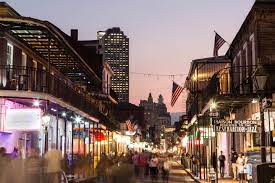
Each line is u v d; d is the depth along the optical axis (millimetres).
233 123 20000
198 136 37312
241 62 30984
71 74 37500
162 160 36094
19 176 12625
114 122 59312
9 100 23938
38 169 15578
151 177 34406
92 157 36875
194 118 42406
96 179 28156
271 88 23906
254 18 26828
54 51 27422
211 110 30406
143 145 99625
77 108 29344
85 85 42688
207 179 31328
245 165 23594
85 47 54531
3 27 21625
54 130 32688
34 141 28234
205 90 33281
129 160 28266
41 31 22422
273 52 26391
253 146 24609
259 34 26578
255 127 19938
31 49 27031
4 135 23703
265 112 22688
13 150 24031
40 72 25531
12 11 25953
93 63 54656
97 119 39031
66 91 27328
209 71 45031
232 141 33250
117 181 20109
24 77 25109
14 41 24672
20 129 21312
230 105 28750
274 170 12633
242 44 30938
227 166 34344
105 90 57000
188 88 52188
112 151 54875
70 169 27812
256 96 24156
